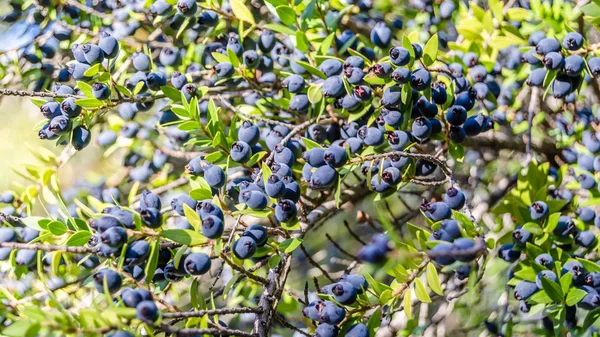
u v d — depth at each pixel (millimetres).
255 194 813
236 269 808
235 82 919
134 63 883
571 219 860
